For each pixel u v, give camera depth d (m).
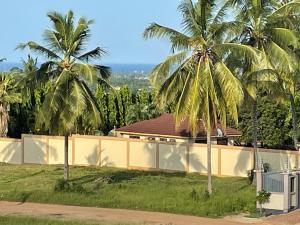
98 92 55.12
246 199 25.81
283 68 29.33
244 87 29.50
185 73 27.27
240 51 25.95
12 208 25.73
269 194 24.28
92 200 27.02
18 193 28.94
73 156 43.75
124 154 41.75
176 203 25.67
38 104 52.75
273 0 30.48
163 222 22.06
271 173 24.50
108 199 27.17
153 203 25.88
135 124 48.22
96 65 31.11
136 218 23.02
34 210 25.16
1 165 43.94
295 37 29.05
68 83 29.70
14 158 45.91
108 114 55.62
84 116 30.58
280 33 29.17
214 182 33.75
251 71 29.61
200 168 38.47
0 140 46.56
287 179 24.19
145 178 35.50
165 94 27.66
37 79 30.17
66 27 30.28
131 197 27.50
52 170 40.12
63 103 29.36
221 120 26.48
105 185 31.75
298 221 22.53
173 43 26.62
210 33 26.55
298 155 34.75
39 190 29.83
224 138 45.50
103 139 42.56
